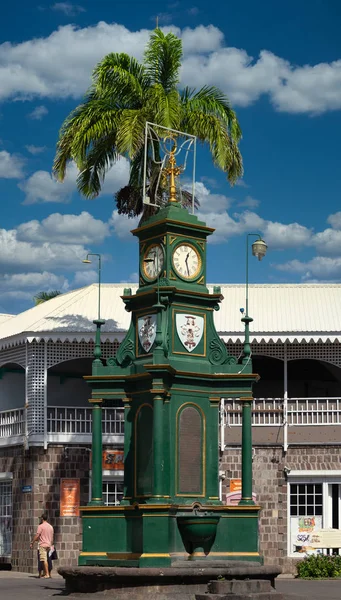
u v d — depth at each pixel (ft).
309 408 113.91
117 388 73.10
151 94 97.71
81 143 97.45
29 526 107.86
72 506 108.37
